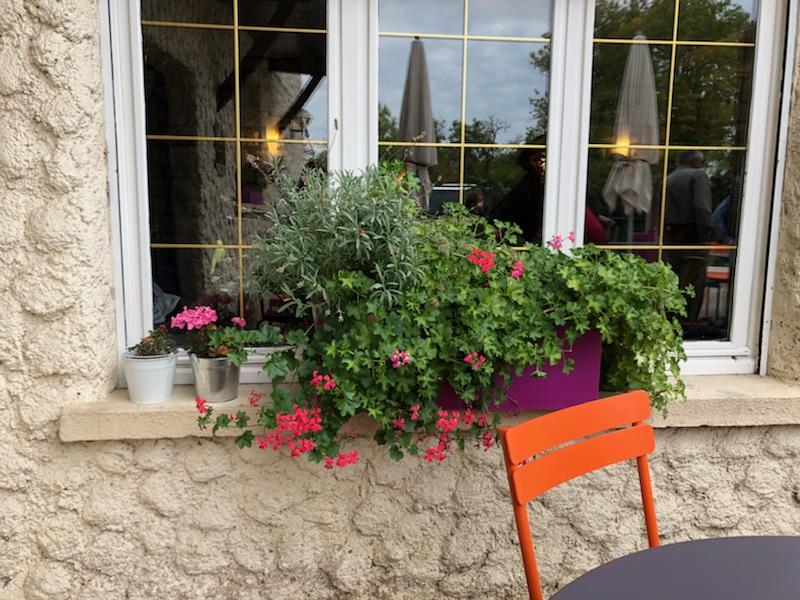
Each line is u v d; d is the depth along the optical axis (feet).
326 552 6.66
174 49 6.89
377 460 6.57
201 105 7.02
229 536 6.53
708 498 7.00
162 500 6.38
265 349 6.85
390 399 5.82
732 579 3.59
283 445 6.43
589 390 6.25
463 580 6.83
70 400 6.14
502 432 4.43
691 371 7.32
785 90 6.91
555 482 4.60
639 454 5.06
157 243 7.03
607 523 6.93
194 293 7.13
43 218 5.89
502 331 5.92
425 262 5.93
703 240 7.61
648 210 7.63
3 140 5.78
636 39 7.29
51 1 5.69
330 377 5.67
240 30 6.93
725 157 7.46
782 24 6.93
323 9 6.84
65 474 6.22
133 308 6.74
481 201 7.42
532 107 7.27
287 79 7.02
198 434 6.19
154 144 6.92
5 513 6.17
